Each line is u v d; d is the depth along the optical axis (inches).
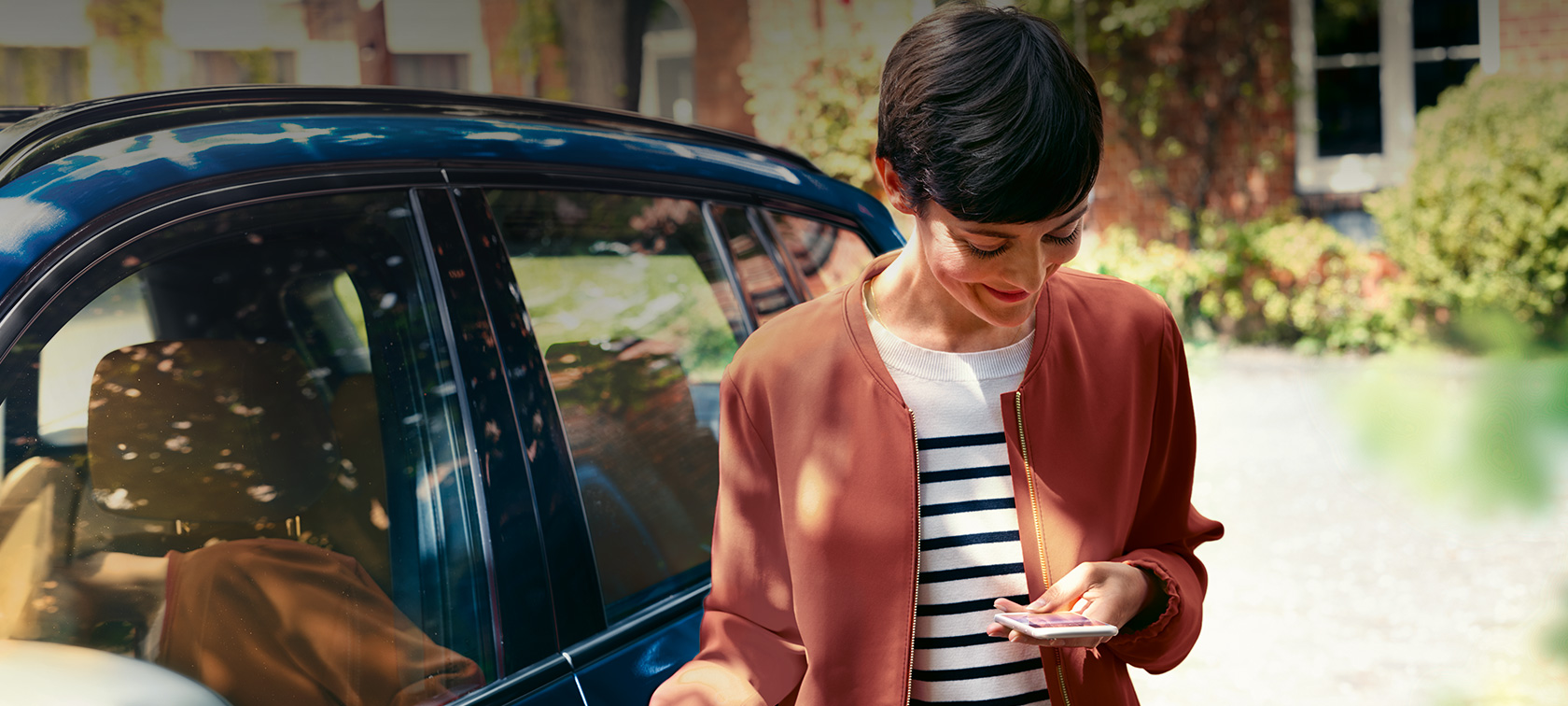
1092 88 40.4
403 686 51.3
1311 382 343.6
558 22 468.8
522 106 71.6
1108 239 412.2
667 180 73.5
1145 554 48.6
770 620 49.8
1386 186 402.9
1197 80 411.2
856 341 48.3
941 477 47.7
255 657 48.3
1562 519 218.2
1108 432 47.8
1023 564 47.3
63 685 42.7
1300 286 387.9
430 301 56.6
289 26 511.5
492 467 55.3
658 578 64.0
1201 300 399.5
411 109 64.1
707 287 74.4
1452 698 145.9
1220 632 175.0
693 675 49.1
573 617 56.7
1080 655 46.8
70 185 48.2
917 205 42.3
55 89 500.7
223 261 52.7
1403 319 375.9
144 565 47.3
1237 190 413.7
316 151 55.4
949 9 41.8
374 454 55.4
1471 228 357.1
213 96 59.0
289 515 52.7
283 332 56.6
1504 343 353.4
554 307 63.1
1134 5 402.3
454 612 53.3
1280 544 213.5
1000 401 47.3
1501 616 173.0
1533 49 384.8
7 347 44.5
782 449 48.3
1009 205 38.5
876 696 46.4
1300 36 404.5
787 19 441.7
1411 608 179.9
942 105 39.4
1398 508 230.8
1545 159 347.9
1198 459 271.6
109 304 48.1
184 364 51.6
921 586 47.4
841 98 437.7
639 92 390.9
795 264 80.8
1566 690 144.7
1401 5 396.2
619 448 64.9
